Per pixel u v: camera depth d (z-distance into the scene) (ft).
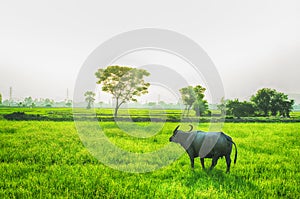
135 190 18.93
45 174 22.18
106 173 22.67
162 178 22.39
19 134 45.29
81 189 18.98
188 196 18.06
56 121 78.23
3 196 17.40
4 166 24.52
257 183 20.35
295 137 46.62
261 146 36.22
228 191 18.88
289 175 22.61
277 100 134.00
